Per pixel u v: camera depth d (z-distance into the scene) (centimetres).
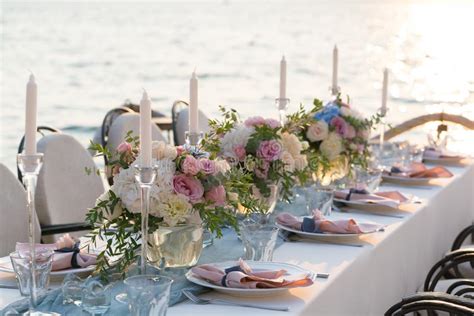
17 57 2161
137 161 235
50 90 1708
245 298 222
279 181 311
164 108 1540
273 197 302
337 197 363
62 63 2111
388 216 346
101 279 234
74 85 1791
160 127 712
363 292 280
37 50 2323
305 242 294
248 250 252
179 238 237
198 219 239
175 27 3195
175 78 1966
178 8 4431
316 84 1841
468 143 578
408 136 1050
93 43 2570
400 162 449
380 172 376
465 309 247
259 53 2464
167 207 231
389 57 1983
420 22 2436
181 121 515
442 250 420
